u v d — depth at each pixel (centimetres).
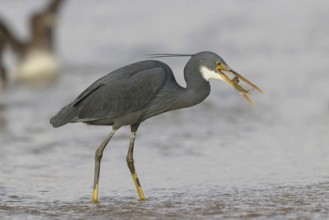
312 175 1255
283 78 2209
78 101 1167
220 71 1156
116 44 2767
